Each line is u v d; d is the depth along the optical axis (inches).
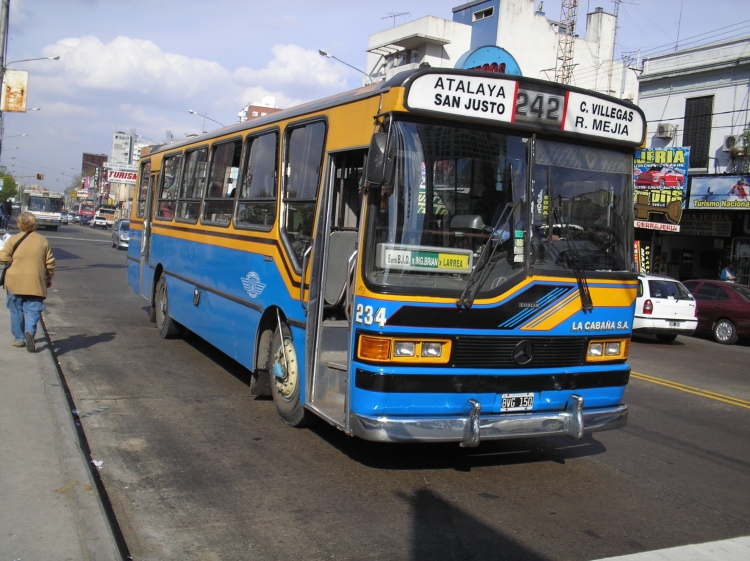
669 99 1014.4
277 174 279.6
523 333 213.0
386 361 197.2
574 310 221.3
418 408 201.0
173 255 422.6
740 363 559.8
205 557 162.4
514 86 212.1
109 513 183.8
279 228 271.9
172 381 335.9
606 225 231.5
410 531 182.9
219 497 198.7
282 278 265.7
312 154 251.6
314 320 237.3
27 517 168.7
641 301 665.6
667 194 968.9
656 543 185.2
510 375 211.2
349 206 257.0
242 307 306.8
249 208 307.4
